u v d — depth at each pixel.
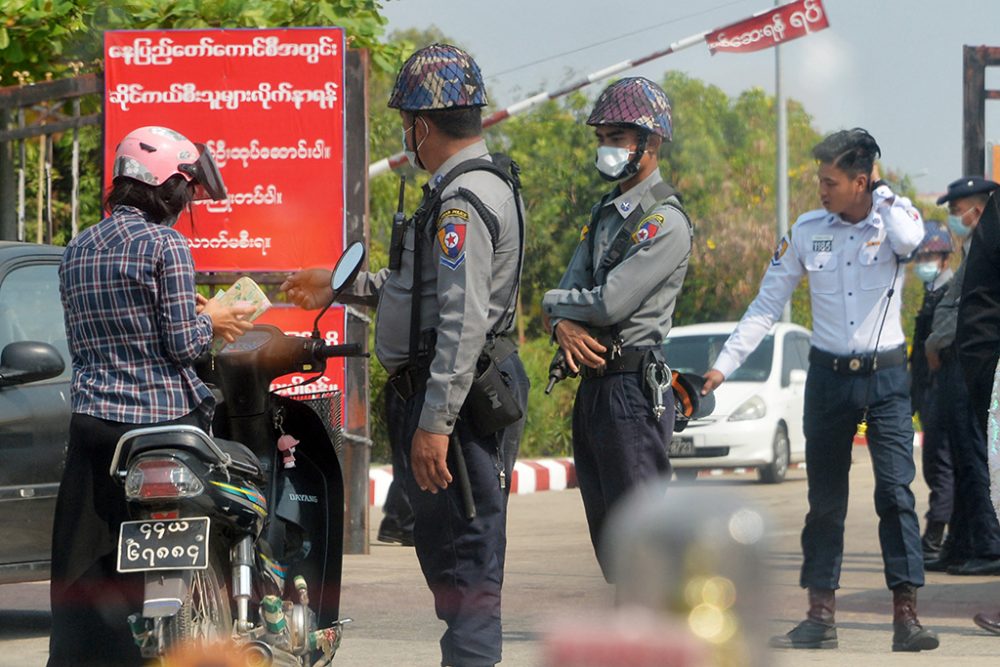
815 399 10.64
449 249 6.94
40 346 10.34
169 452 6.68
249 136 17.27
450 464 7.09
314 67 17.25
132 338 7.22
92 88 17.50
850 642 10.84
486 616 7.14
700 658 1.59
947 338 15.95
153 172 7.45
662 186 8.77
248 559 7.05
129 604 6.96
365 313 17.58
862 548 17.83
